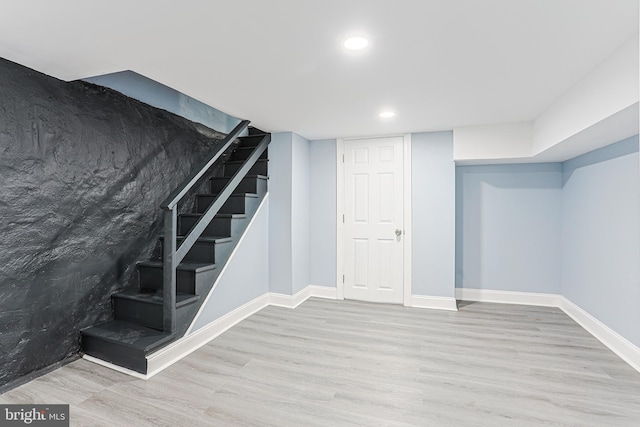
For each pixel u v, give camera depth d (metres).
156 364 2.22
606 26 1.58
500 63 2.00
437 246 3.69
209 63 1.99
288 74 2.15
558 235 3.71
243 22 1.55
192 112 3.35
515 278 3.85
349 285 4.02
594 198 2.95
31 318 2.07
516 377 2.17
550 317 3.36
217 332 2.88
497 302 3.89
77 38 1.68
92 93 2.40
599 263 2.85
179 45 1.77
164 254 2.35
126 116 2.66
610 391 2.00
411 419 1.75
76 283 2.33
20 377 2.02
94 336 2.31
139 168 2.77
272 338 2.81
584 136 2.41
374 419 1.75
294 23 1.56
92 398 1.90
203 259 2.94
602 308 2.80
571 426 1.68
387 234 3.88
